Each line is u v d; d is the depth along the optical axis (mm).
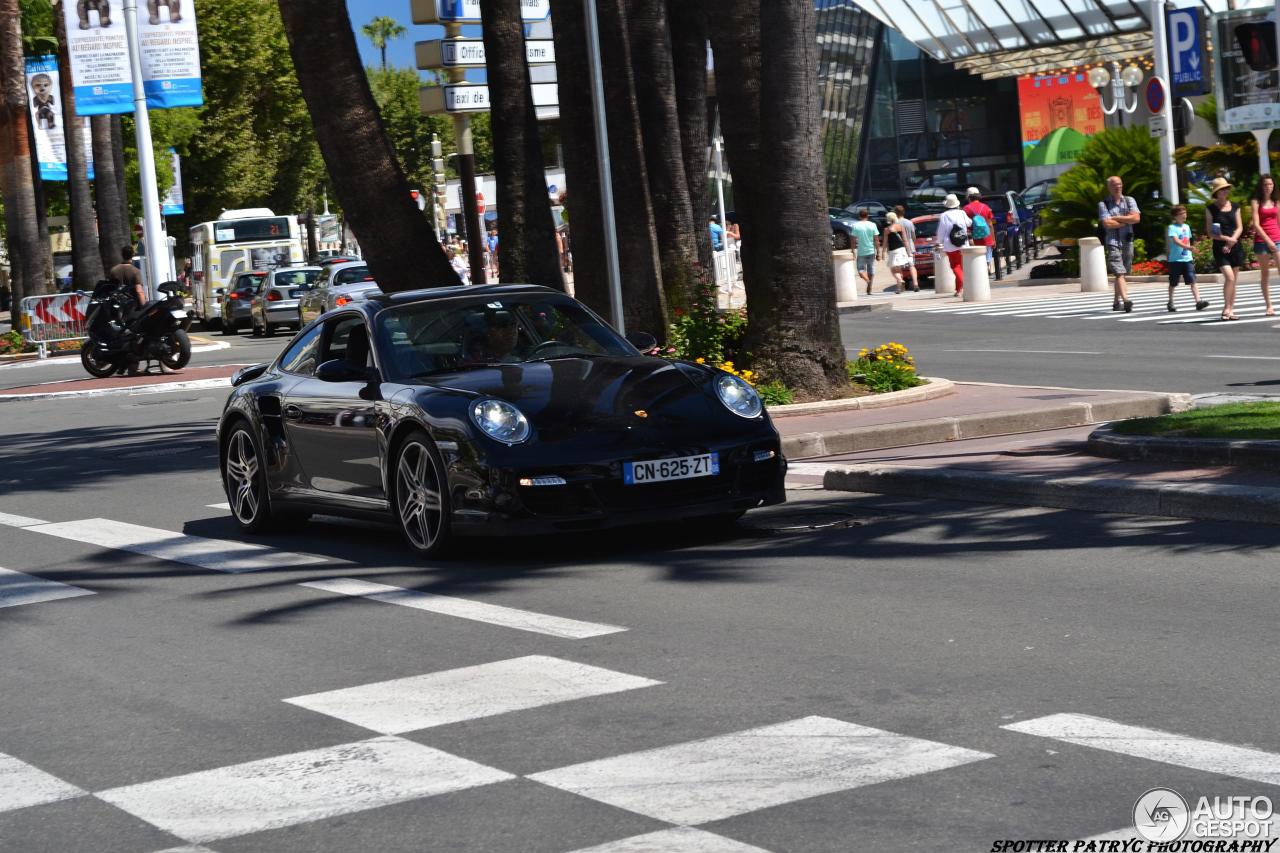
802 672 7906
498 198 24234
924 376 23312
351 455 12625
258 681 8477
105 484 18562
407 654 8867
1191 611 8789
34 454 22531
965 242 44750
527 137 24094
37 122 60562
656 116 24438
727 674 7957
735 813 5832
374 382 12477
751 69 19578
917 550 11148
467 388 11891
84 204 54656
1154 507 11828
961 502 13125
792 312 19125
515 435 11312
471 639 9148
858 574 10430
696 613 9508
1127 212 35094
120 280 37062
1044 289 44719
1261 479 11859
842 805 5855
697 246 26375
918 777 6133
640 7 24312
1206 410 14945
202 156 88938
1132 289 41812
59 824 6273
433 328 12867
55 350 48375
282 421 13492
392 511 12258
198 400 30344
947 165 83625
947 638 8477
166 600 11086
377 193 21062
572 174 23000
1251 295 36625
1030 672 7660
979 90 82500
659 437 11445
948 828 5543
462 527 11398
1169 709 6887
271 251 67625
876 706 7195
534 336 12891
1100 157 45781
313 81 20859
